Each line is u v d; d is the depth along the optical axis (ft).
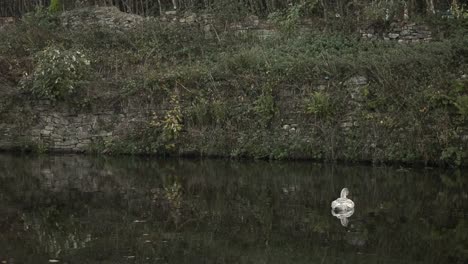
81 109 55.36
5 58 59.31
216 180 41.68
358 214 31.50
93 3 75.00
